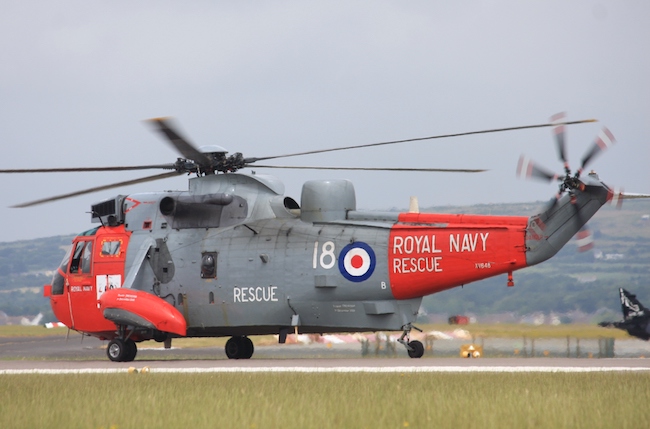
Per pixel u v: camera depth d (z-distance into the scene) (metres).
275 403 46.66
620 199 71.12
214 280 82.56
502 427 39.47
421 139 73.88
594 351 104.69
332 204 81.31
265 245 81.31
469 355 102.12
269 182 85.38
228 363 77.19
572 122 70.19
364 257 77.94
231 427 40.44
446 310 156.75
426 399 47.03
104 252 87.12
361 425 40.47
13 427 41.75
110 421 42.59
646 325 113.44
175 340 137.25
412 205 82.19
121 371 69.62
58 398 50.91
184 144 75.75
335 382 56.06
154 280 84.75
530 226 73.50
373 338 124.75
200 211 84.94
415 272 76.62
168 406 46.78
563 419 40.81
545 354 104.19
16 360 98.12
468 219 76.56
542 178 73.12
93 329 87.62
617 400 46.00
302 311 79.94
